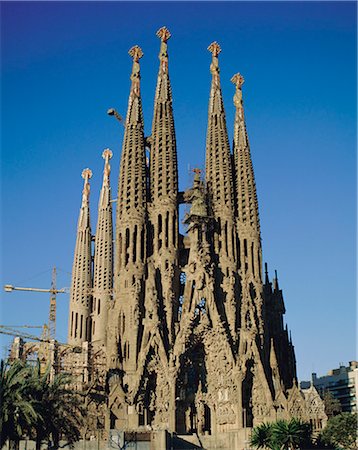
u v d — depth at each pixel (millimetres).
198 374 118812
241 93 149625
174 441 100250
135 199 128500
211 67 148250
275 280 138250
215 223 131750
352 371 175125
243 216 134500
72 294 163000
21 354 136125
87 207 171875
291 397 115875
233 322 121062
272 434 79312
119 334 117375
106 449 86500
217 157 137250
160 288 122812
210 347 118125
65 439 84500
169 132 135750
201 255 122938
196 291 120000
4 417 58469
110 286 165000
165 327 118938
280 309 135250
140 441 89125
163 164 132500
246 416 113125
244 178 138250
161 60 143250
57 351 136500
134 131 133750
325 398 150875
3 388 59281
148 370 113188
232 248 129750
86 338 159750
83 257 165875
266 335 126688
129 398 109938
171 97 140375
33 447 81125
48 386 68312
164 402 111500
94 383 113562
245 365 116000
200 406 115750
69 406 82188
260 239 135000
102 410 106812
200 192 129375
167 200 129375
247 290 125812
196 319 118500
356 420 99562
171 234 127312
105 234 171000
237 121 146000
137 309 117875
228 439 103875
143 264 123938
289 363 131375
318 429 114750
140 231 126188
